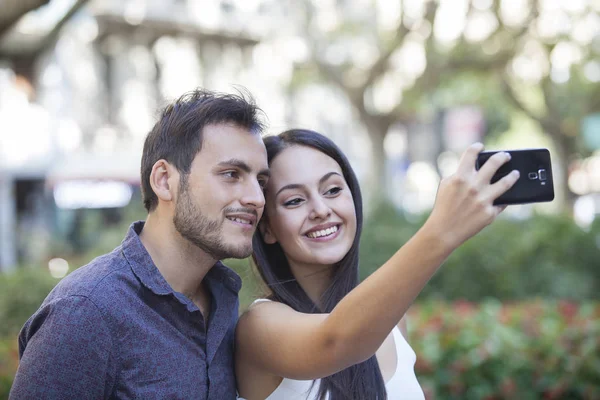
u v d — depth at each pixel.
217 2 16.97
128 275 1.63
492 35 11.80
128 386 1.57
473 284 7.33
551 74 14.72
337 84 13.11
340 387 2.00
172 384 1.61
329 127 20.16
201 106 1.69
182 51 16.72
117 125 15.45
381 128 13.36
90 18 14.51
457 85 16.02
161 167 1.70
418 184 23.00
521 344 3.50
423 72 12.34
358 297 1.45
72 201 13.73
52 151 12.05
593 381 3.35
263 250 2.20
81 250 11.04
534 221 8.45
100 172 14.00
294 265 2.24
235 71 17.80
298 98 19.16
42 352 1.50
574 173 21.16
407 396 2.16
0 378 3.22
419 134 21.78
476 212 1.37
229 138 1.67
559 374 3.37
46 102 13.88
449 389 3.36
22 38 6.08
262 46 18.05
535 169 1.45
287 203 2.10
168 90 16.42
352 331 1.46
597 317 4.00
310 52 13.06
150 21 15.66
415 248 1.39
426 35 11.64
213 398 1.72
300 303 2.16
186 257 1.72
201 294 1.85
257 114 1.74
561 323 3.84
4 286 6.10
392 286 1.41
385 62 12.34
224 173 1.66
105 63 15.41
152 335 1.61
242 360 1.97
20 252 12.06
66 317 1.52
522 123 23.47
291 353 1.67
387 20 12.24
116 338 1.56
